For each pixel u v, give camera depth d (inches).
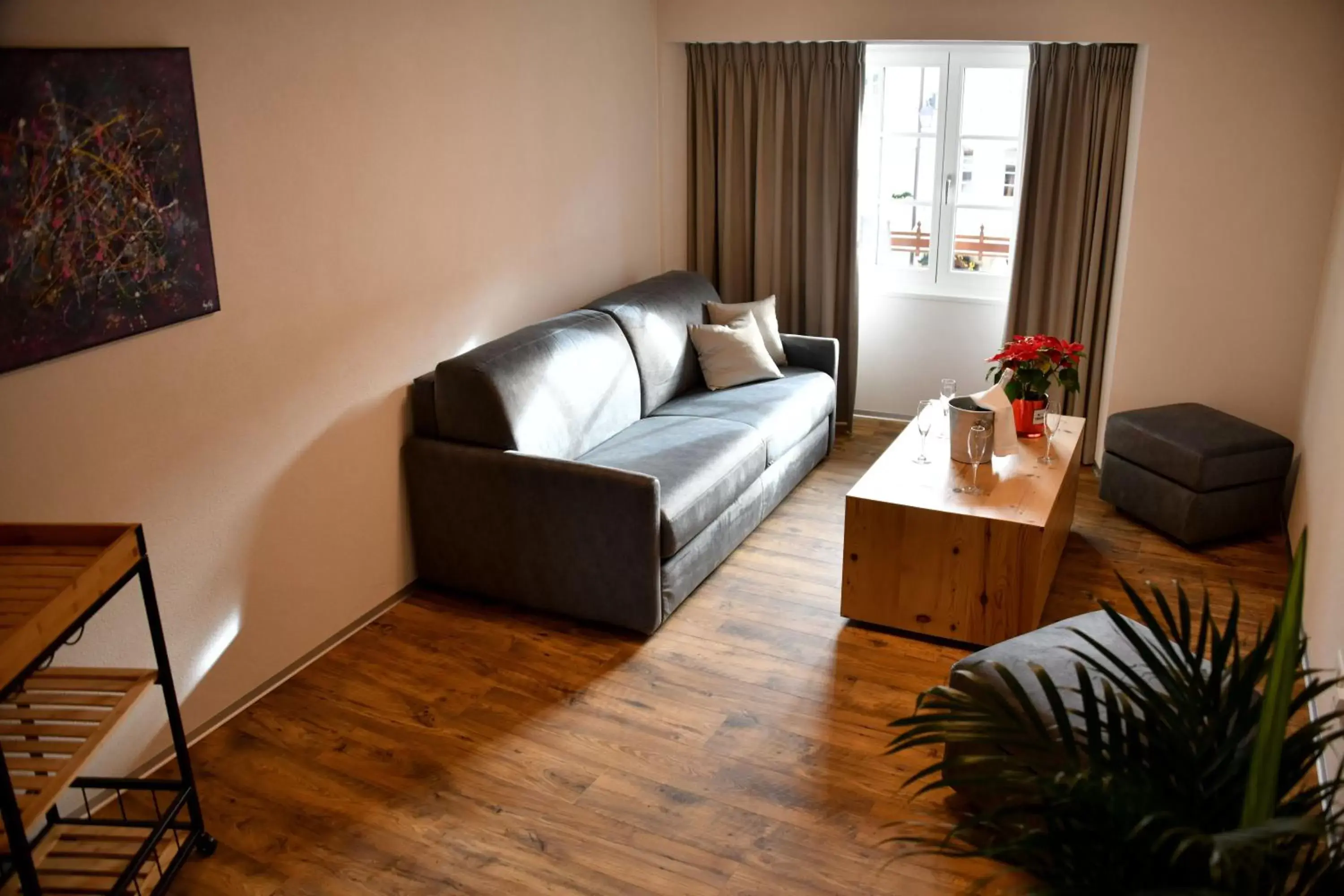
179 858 102.8
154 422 115.5
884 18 196.1
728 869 106.3
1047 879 68.7
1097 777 65.1
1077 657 112.3
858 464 209.0
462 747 125.5
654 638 148.7
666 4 209.0
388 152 144.0
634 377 182.4
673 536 145.9
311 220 132.7
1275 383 187.0
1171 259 186.9
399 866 107.1
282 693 136.2
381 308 146.8
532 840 110.4
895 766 121.2
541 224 181.6
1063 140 197.5
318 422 138.6
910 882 104.3
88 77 102.7
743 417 182.4
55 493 106.0
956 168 215.0
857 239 217.6
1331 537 131.3
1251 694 69.2
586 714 131.6
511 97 168.4
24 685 94.5
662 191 222.8
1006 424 159.8
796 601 158.2
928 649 145.3
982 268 220.1
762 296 227.5
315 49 129.9
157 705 120.6
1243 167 178.4
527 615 155.5
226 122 119.3
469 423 151.8
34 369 102.5
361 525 149.1
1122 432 182.7
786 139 216.5
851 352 224.4
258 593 132.8
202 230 117.2
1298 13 169.0
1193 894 58.3
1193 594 158.7
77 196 103.2
